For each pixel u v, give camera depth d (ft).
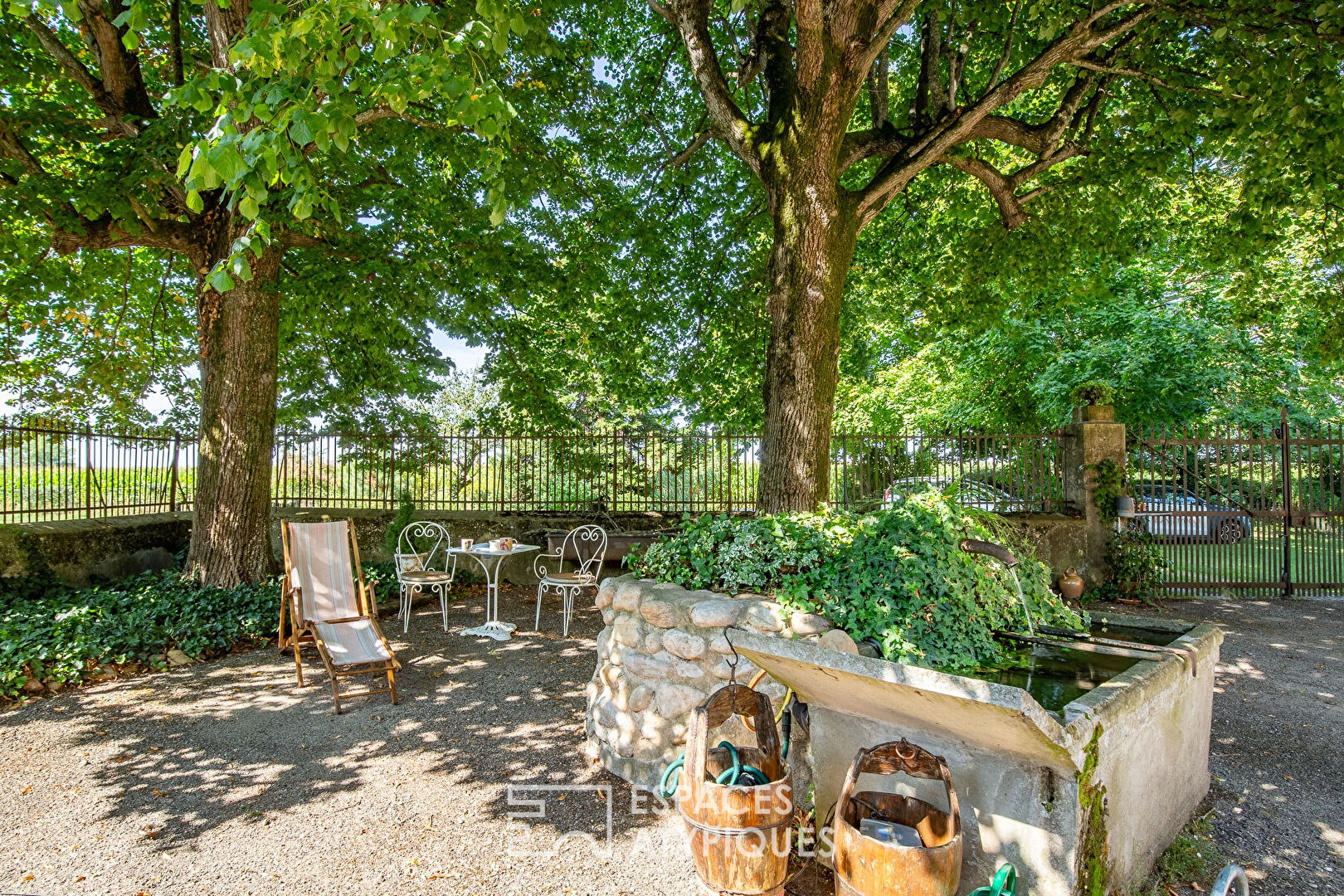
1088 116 26.17
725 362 35.83
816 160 20.20
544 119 28.32
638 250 32.04
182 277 33.32
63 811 11.33
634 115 31.91
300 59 10.94
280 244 25.17
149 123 19.88
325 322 31.09
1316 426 47.11
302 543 20.52
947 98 23.47
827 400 20.52
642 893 9.39
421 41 12.46
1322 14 17.69
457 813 11.42
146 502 29.43
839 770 9.96
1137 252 32.68
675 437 33.83
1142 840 9.71
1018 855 8.05
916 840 8.39
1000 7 25.26
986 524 14.38
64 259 26.84
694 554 13.41
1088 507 31.37
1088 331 47.24
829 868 9.89
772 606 11.39
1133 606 29.45
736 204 32.78
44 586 23.43
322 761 13.37
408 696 17.16
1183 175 29.55
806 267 20.25
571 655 20.88
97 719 15.37
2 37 20.92
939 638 11.48
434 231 29.78
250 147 10.35
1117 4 20.53
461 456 33.76
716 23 29.01
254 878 9.61
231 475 24.43
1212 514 31.71
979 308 34.65
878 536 12.36
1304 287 40.70
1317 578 32.22
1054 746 7.22
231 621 21.43
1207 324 43.39
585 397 50.21
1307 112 19.49
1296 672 20.21
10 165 20.01
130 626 19.75
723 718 9.43
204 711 15.97
